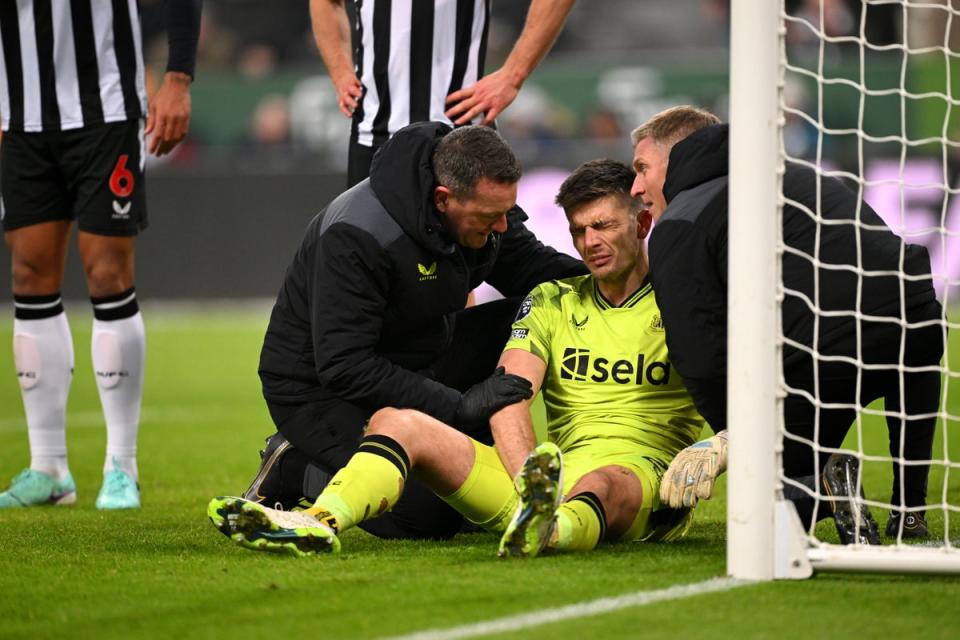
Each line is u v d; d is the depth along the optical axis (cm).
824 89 5028
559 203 1330
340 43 1836
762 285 1052
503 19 6238
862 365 1148
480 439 1369
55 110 1720
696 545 1277
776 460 1070
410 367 1380
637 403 1334
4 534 1411
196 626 931
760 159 1048
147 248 5384
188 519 1552
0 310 5362
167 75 1802
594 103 5397
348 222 1273
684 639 885
